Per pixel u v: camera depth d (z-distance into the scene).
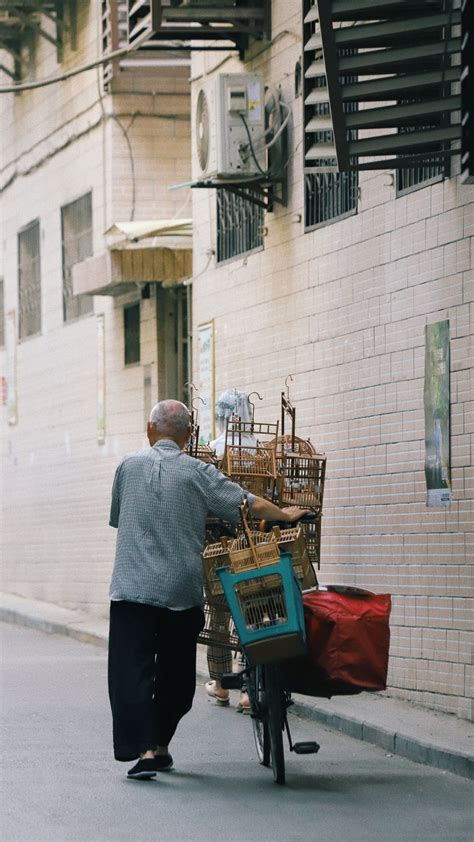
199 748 9.63
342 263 12.62
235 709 11.45
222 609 8.85
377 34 9.95
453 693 10.55
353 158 11.27
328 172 12.44
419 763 9.20
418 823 7.42
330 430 12.74
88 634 17.30
